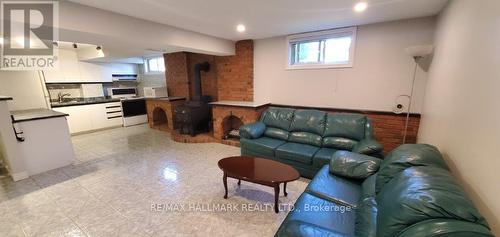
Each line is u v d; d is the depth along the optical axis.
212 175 3.02
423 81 3.06
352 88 3.62
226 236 1.86
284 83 4.27
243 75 4.69
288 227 1.23
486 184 1.16
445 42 2.24
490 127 1.14
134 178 2.95
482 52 1.33
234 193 2.53
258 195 2.48
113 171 3.19
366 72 3.46
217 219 2.07
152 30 3.04
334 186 1.92
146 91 5.91
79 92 5.93
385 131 3.43
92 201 2.40
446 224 0.88
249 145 3.31
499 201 1.02
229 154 3.86
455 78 1.79
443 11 2.46
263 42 4.36
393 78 3.27
